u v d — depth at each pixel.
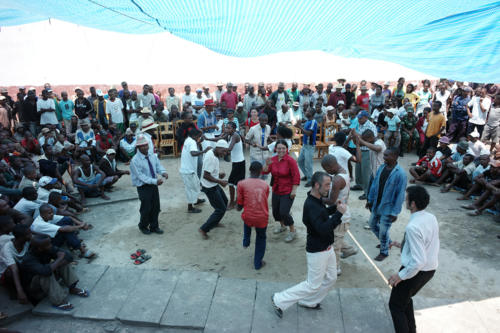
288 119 10.20
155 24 4.14
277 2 2.68
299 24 3.15
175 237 6.21
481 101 10.69
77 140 9.55
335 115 10.77
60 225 5.26
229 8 2.85
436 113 9.88
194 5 2.85
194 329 4.10
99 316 4.25
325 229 3.67
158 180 5.96
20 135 10.40
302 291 3.99
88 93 13.53
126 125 11.68
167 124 10.75
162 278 4.93
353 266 5.27
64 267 4.46
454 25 4.23
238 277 5.05
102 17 4.55
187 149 6.74
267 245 5.89
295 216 6.93
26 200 5.63
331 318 4.18
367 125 7.66
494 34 4.02
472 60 4.55
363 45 5.46
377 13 3.12
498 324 4.06
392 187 4.89
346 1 2.71
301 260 5.46
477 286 4.78
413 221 3.36
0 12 6.01
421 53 5.05
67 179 9.10
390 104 10.57
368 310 4.30
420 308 4.31
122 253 5.71
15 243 4.36
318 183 3.71
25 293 4.41
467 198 7.62
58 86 13.31
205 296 4.57
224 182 5.79
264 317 4.21
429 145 10.20
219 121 9.78
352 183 8.70
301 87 14.53
